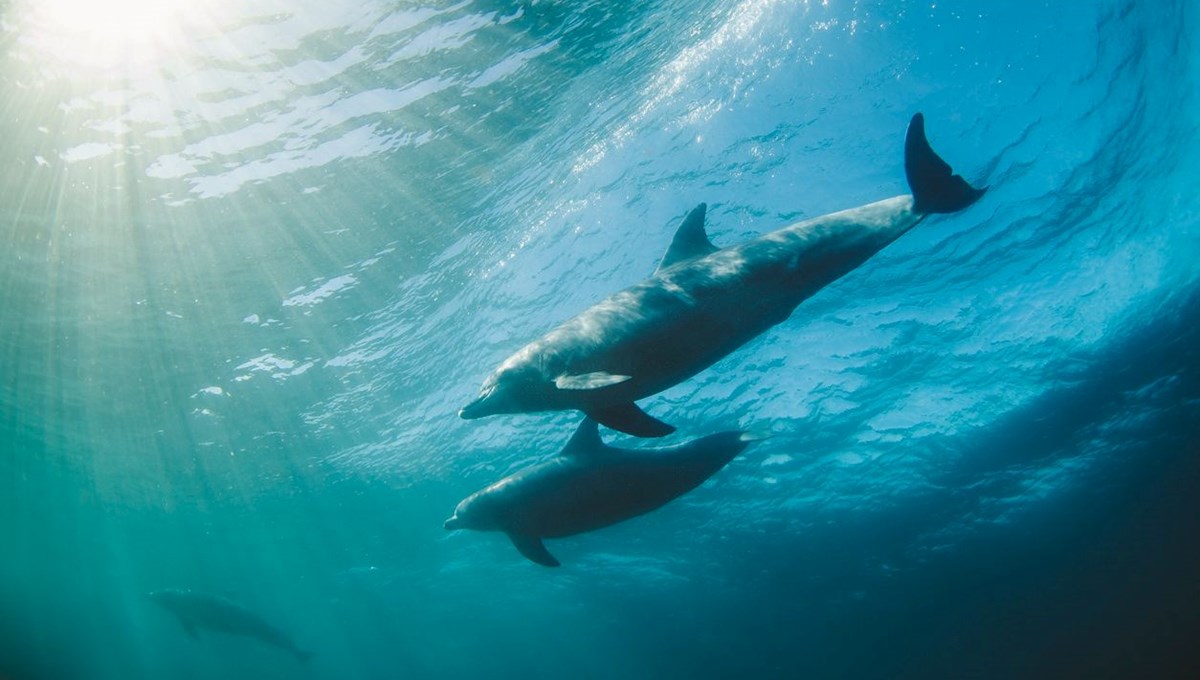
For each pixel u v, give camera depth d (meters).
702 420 15.20
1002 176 11.23
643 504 5.39
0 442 18.33
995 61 10.09
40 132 9.58
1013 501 19.59
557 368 4.54
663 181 11.65
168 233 11.38
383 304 13.49
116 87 9.23
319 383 15.46
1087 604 22.44
